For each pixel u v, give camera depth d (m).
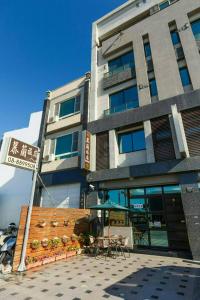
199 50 11.57
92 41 17.55
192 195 9.11
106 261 8.27
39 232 8.25
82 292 5.10
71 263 7.95
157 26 13.65
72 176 13.80
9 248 7.65
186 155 9.59
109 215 11.65
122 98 14.09
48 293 5.03
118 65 15.39
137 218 10.90
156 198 10.60
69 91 17.44
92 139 13.70
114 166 12.08
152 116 11.55
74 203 13.27
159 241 9.95
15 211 18.58
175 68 11.90
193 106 10.34
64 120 16.48
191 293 5.04
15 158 7.71
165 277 6.24
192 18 12.70
